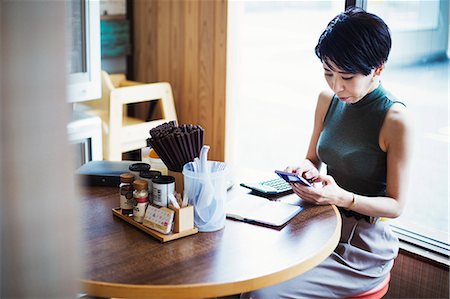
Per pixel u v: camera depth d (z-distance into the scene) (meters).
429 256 2.31
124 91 2.97
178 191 1.69
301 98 2.90
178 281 1.25
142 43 3.55
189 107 3.30
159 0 3.36
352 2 2.50
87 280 1.25
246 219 1.64
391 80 2.45
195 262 1.36
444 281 2.26
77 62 2.39
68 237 0.49
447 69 2.27
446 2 2.22
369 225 1.94
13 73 0.44
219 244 1.47
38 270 0.48
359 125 1.97
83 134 2.42
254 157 3.16
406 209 2.47
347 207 1.83
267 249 1.45
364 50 1.79
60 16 0.46
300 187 1.78
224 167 1.64
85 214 1.67
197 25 3.15
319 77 2.80
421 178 2.41
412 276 2.37
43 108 0.46
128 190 1.62
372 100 1.94
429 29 2.29
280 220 1.63
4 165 0.45
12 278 0.47
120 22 3.50
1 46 0.44
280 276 1.32
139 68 3.61
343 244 1.90
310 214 1.72
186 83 3.29
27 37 0.44
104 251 1.41
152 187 1.56
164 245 1.45
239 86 3.10
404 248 2.38
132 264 1.33
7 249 0.46
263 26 2.98
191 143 1.64
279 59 2.95
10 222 0.46
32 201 0.47
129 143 3.04
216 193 1.54
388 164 1.89
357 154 1.97
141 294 1.22
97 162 2.09
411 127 1.87
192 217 1.52
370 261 1.89
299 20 2.82
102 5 3.41
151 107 3.30
